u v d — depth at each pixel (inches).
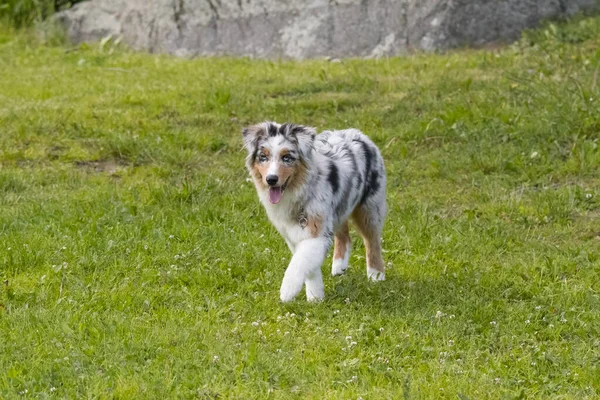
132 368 325.7
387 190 563.8
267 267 437.1
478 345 357.4
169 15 1008.2
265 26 964.0
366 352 346.9
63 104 764.6
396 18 914.1
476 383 323.6
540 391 321.1
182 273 424.5
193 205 524.4
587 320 380.2
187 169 601.6
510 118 647.1
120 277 422.3
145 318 374.0
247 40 968.9
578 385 327.9
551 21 900.0
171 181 578.6
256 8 972.6
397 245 474.0
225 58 946.7
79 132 674.8
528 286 417.7
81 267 430.0
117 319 364.5
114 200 534.6
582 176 571.5
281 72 858.1
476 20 901.2
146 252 454.0
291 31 951.0
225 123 700.0
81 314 372.8
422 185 573.9
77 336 350.0
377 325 368.5
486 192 550.3
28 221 494.0
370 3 928.3
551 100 664.4
